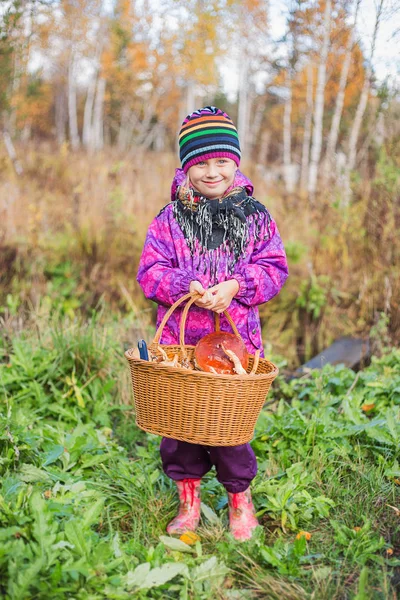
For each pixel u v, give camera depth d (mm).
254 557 2379
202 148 2551
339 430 3221
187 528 2619
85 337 4215
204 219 2549
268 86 15453
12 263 6012
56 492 2670
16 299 5254
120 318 5301
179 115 21141
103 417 3752
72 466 3000
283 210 7570
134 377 2350
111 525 2578
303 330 5844
